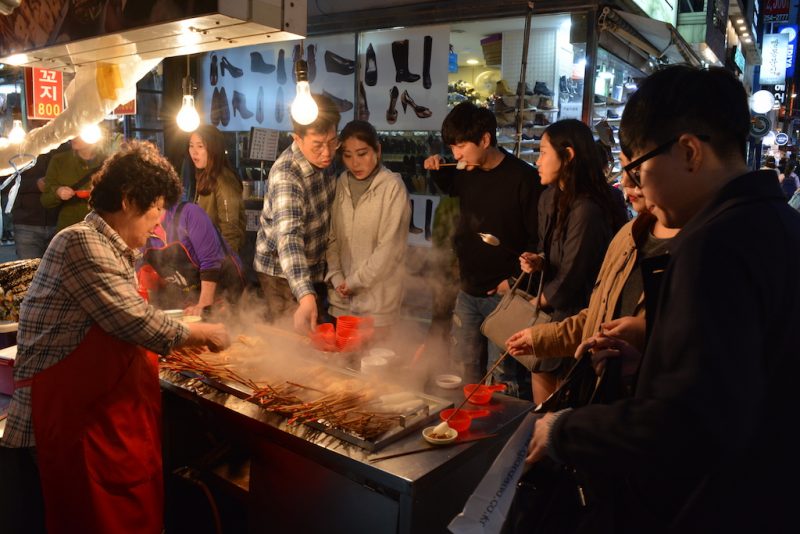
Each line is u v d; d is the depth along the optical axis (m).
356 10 4.72
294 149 2.86
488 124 3.02
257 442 1.94
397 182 2.97
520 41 4.74
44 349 1.71
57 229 4.58
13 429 1.79
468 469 1.75
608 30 4.24
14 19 2.30
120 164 1.78
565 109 4.63
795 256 0.94
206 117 5.59
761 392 0.88
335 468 1.70
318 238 3.00
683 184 1.03
